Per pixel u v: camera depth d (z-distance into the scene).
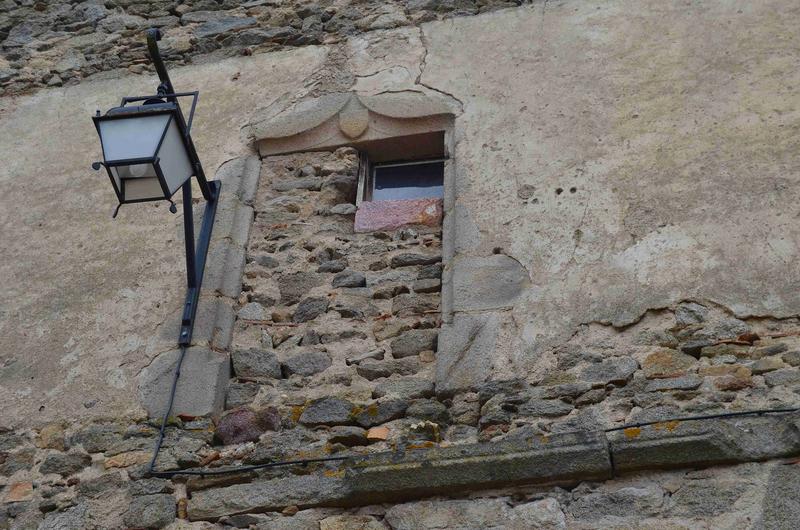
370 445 5.05
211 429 5.24
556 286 5.37
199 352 5.52
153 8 7.95
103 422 5.36
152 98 5.49
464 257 5.62
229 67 7.27
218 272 5.90
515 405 4.96
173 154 5.20
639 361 4.99
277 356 5.59
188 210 5.63
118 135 5.08
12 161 6.95
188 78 7.26
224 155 6.62
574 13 6.84
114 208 6.48
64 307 5.98
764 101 5.94
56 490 5.13
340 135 6.61
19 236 6.46
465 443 4.85
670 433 4.50
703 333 5.03
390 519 4.59
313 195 6.38
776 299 5.06
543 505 4.47
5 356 5.81
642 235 5.47
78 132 7.06
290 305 5.85
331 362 5.48
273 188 6.46
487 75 6.61
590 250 5.48
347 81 6.88
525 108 6.33
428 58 6.84
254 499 4.82
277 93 6.95
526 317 5.28
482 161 6.10
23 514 5.07
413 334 5.50
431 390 5.21
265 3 7.71
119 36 7.75
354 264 5.97
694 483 4.41
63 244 6.35
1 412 5.53
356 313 5.70
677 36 6.48
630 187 5.71
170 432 5.22
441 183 6.55
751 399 4.71
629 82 6.29
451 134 6.39
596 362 5.04
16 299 6.10
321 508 4.74
